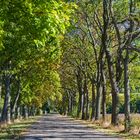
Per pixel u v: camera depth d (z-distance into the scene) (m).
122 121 50.31
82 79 96.31
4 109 55.34
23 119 84.44
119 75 49.97
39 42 16.66
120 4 47.62
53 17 15.59
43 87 93.19
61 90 132.50
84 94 89.19
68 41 63.41
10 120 63.44
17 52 32.12
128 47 41.56
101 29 47.53
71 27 19.38
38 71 61.28
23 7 17.12
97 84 65.44
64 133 37.03
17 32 20.53
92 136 33.19
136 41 48.91
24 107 96.56
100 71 61.97
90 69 72.19
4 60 34.50
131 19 40.56
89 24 55.41
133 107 110.31
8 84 55.72
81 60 76.31
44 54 40.25
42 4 15.96
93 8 48.94
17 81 64.94
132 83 71.88
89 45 66.62
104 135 34.44
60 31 16.19
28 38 19.12
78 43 65.88
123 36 46.25
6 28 19.97
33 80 65.50
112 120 46.84
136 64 67.75
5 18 17.80
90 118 79.69
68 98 145.75
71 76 103.25
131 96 82.81
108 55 46.91
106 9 45.31
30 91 79.88
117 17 48.03
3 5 16.83
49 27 15.74
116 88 47.00
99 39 61.66
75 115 111.88
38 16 15.96
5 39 27.77
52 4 15.98
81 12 50.88
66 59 74.88
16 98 66.75
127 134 35.72
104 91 59.22
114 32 52.59
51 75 67.56
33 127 48.78
